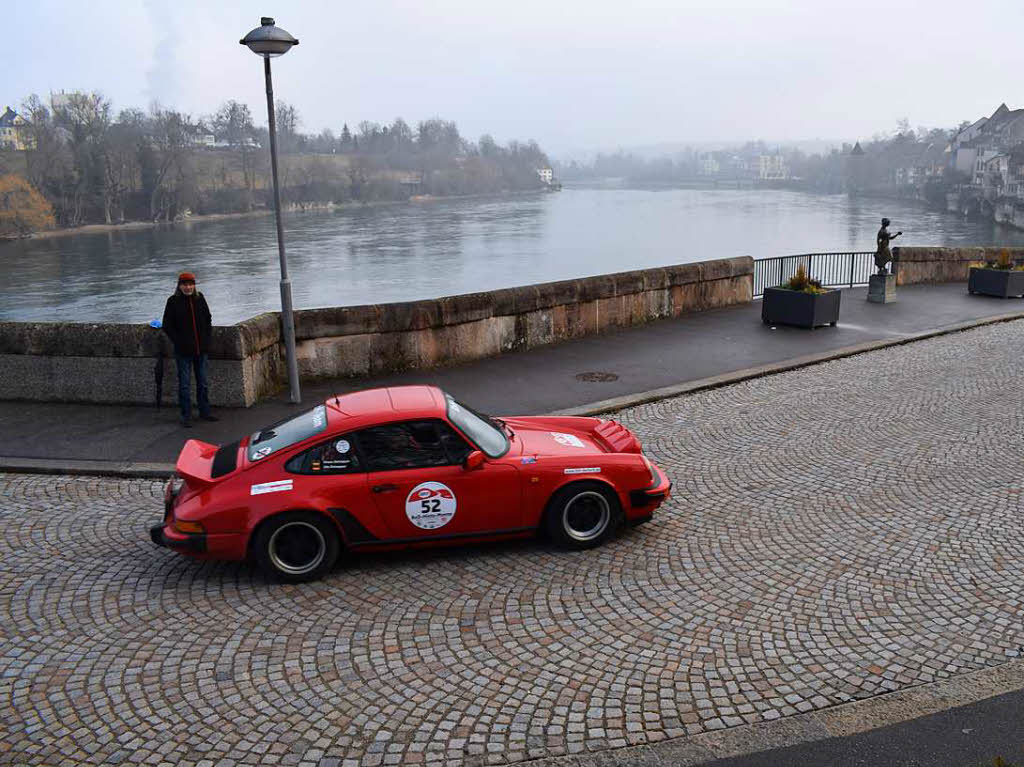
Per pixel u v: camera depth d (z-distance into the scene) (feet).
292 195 595.88
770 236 344.49
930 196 565.12
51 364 37.88
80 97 485.97
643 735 15.17
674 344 50.93
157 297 220.43
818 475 28.58
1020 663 17.12
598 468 22.70
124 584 21.43
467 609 19.81
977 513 24.86
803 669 17.08
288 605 20.18
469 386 41.32
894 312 62.08
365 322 43.21
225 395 37.22
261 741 15.20
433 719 15.74
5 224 380.58
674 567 21.81
